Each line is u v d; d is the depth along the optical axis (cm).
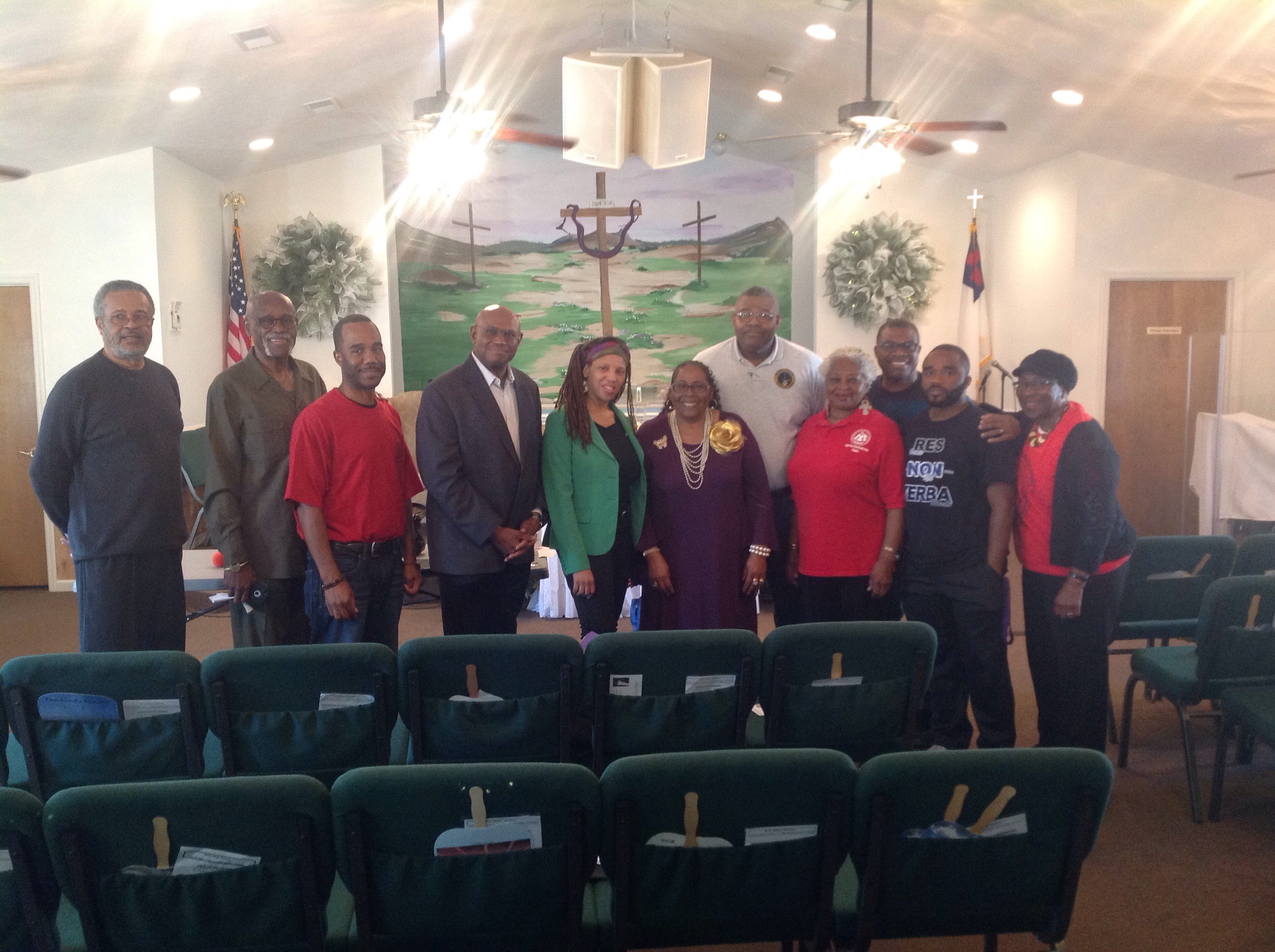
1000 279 898
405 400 671
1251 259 770
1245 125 610
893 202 909
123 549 324
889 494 339
